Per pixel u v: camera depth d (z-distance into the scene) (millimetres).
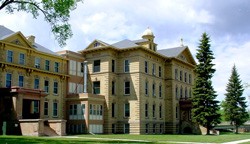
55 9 29891
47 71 55500
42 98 48312
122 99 60844
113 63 61562
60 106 57906
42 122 42375
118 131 60250
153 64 65500
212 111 59969
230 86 91438
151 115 62906
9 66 49125
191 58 78188
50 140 30141
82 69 63562
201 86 61844
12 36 49531
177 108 70312
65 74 59062
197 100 61188
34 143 25859
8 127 43406
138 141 33375
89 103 55906
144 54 62000
